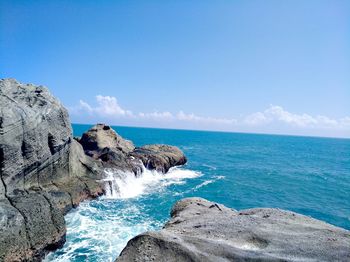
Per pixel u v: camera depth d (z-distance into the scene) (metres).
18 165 17.80
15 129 17.67
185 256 7.38
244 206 28.33
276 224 10.03
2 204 14.78
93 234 17.67
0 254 12.80
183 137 168.25
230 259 7.40
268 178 43.31
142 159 36.31
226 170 48.84
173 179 37.34
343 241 8.56
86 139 37.38
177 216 12.32
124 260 7.45
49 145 21.03
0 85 20.58
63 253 15.34
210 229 9.49
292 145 147.88
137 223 20.12
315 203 30.34
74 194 22.02
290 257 7.50
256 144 139.50
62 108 23.08
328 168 58.78
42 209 15.78
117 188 27.03
